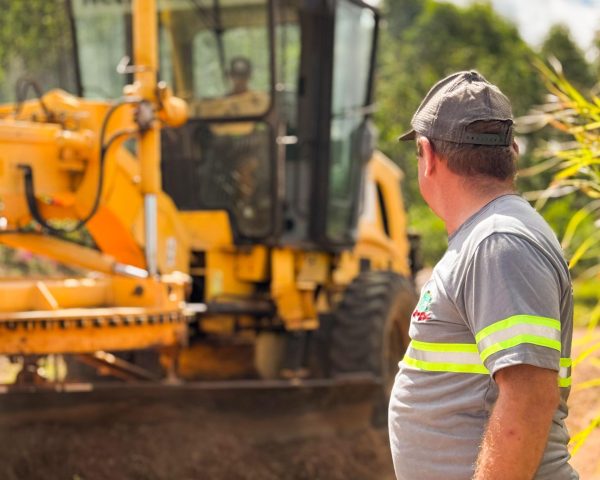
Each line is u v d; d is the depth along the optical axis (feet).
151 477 17.97
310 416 20.44
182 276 18.28
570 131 12.65
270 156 21.74
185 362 22.53
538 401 6.97
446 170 7.95
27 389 17.71
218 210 21.86
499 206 7.66
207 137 22.08
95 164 17.53
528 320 7.03
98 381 20.76
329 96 22.71
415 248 33.91
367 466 19.74
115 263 18.43
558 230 37.73
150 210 17.52
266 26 21.57
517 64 78.74
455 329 7.63
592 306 29.53
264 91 21.68
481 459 7.14
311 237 22.94
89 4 22.79
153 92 17.44
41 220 17.10
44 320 15.70
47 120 17.78
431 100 8.07
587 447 16.56
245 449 19.21
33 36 35.22
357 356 22.04
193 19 21.99
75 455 18.02
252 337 22.57
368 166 27.32
